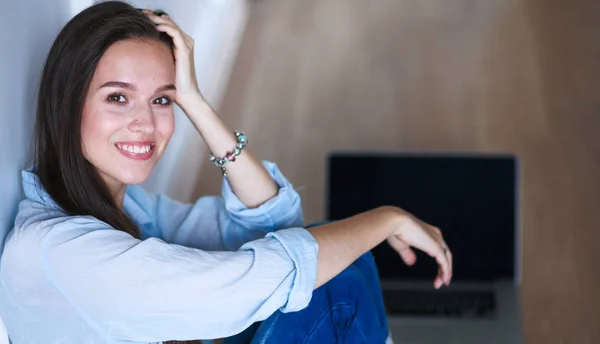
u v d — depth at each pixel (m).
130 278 1.06
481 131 3.52
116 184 1.26
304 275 1.14
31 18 1.34
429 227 1.44
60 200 1.17
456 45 4.32
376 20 4.68
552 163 3.26
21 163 1.28
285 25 4.66
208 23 3.88
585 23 4.48
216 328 1.11
